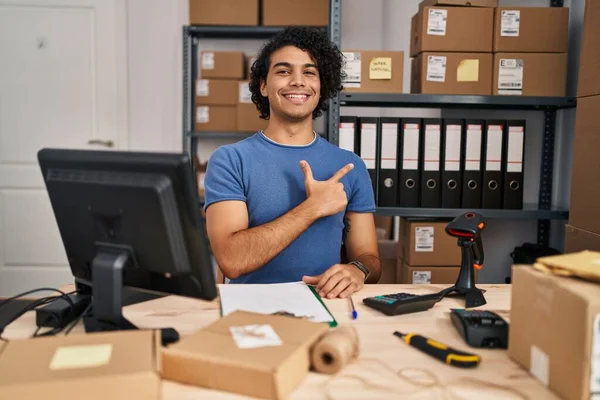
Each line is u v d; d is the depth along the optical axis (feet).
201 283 2.81
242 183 4.82
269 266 4.75
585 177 5.23
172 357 2.37
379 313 3.33
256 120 8.65
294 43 4.98
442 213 6.47
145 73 9.80
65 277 9.90
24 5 9.53
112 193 2.74
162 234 2.70
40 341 2.42
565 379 2.21
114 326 2.89
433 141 6.48
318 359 2.45
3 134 9.74
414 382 2.38
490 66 6.34
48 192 3.01
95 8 9.61
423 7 6.28
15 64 9.64
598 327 2.07
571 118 6.83
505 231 7.43
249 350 2.37
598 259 2.56
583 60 5.28
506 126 6.43
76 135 9.86
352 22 9.37
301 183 4.89
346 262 5.31
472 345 2.80
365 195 5.21
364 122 6.47
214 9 8.52
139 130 9.91
